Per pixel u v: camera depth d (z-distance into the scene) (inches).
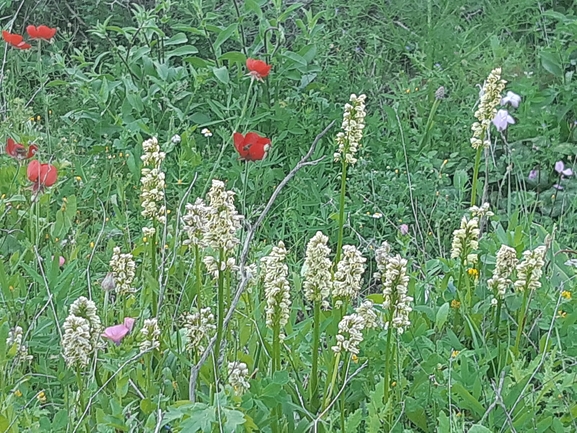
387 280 96.2
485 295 123.9
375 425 93.9
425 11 250.7
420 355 112.6
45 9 253.1
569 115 206.7
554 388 103.0
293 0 250.5
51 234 144.9
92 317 94.3
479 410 101.3
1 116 199.8
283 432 96.9
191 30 205.9
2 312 117.7
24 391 103.1
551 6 249.3
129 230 159.8
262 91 208.1
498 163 192.2
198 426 83.0
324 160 190.4
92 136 206.5
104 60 242.5
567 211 173.5
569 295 120.2
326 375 107.3
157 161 113.0
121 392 95.1
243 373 95.2
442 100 212.5
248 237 101.8
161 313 118.6
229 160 187.2
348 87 218.7
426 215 176.7
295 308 116.1
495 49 220.2
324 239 96.8
